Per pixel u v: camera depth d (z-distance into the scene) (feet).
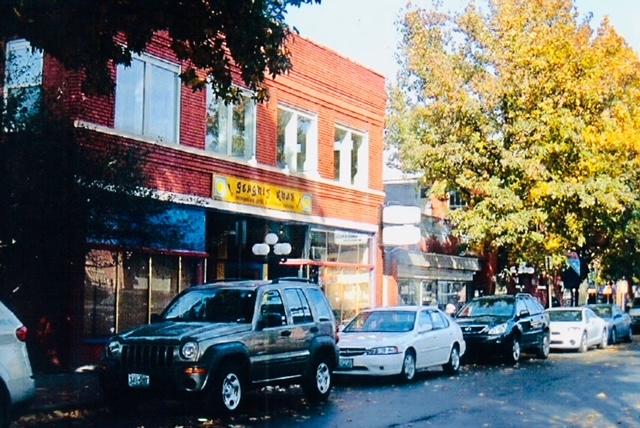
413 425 40.04
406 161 112.16
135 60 60.80
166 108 63.82
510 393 52.85
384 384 57.82
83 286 55.52
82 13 37.14
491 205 92.73
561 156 91.56
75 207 45.65
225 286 46.03
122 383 40.81
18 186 43.78
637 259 126.31
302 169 80.18
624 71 98.48
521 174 91.86
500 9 92.99
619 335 111.24
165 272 62.69
